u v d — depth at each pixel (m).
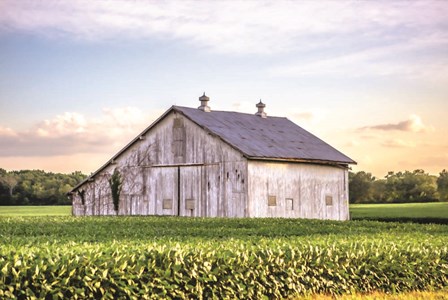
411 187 103.75
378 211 75.06
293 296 16.27
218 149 44.56
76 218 35.59
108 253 14.23
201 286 14.84
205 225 30.09
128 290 13.70
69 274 13.17
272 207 44.47
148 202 48.09
